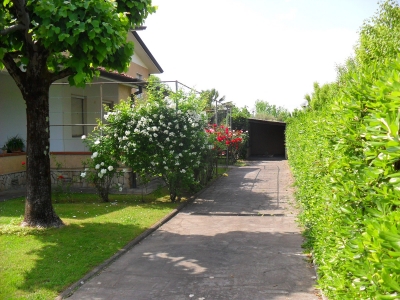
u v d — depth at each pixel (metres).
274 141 29.03
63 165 13.00
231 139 20.84
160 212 9.23
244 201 10.91
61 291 4.83
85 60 6.36
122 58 7.29
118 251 6.33
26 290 4.80
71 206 9.95
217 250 6.50
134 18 7.54
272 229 7.84
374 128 2.24
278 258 6.06
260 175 16.73
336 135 3.78
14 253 6.09
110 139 10.72
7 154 12.59
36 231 7.17
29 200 7.54
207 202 10.87
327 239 4.05
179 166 10.61
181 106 10.98
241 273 5.45
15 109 14.08
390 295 1.74
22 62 7.50
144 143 10.47
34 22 6.23
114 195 11.66
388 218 1.99
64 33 5.99
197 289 4.93
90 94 15.56
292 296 4.68
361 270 2.32
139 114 10.57
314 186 5.62
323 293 4.43
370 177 2.64
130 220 8.35
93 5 6.18
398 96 1.98
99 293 4.83
